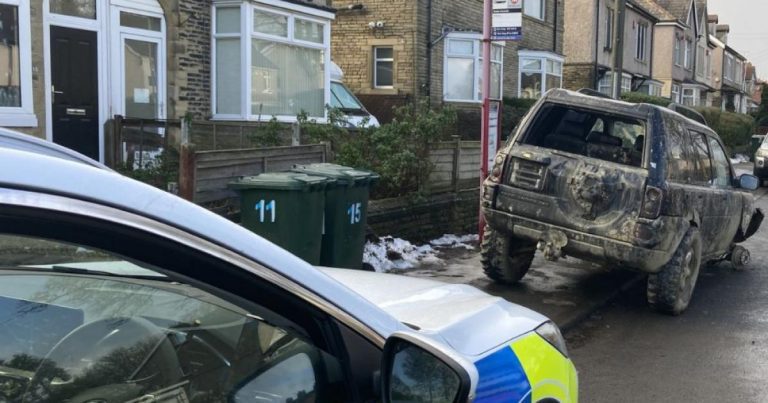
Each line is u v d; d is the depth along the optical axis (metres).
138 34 11.12
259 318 1.79
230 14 12.52
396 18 18.30
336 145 9.07
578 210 6.54
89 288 1.70
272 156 7.37
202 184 6.45
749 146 38.31
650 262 6.35
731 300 7.58
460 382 1.77
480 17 20.92
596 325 6.57
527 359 2.46
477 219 11.01
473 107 19.89
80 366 1.63
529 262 7.69
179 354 1.75
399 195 9.23
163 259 1.58
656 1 48.88
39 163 1.42
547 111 7.09
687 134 7.07
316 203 6.16
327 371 1.86
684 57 48.66
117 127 10.24
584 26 32.47
